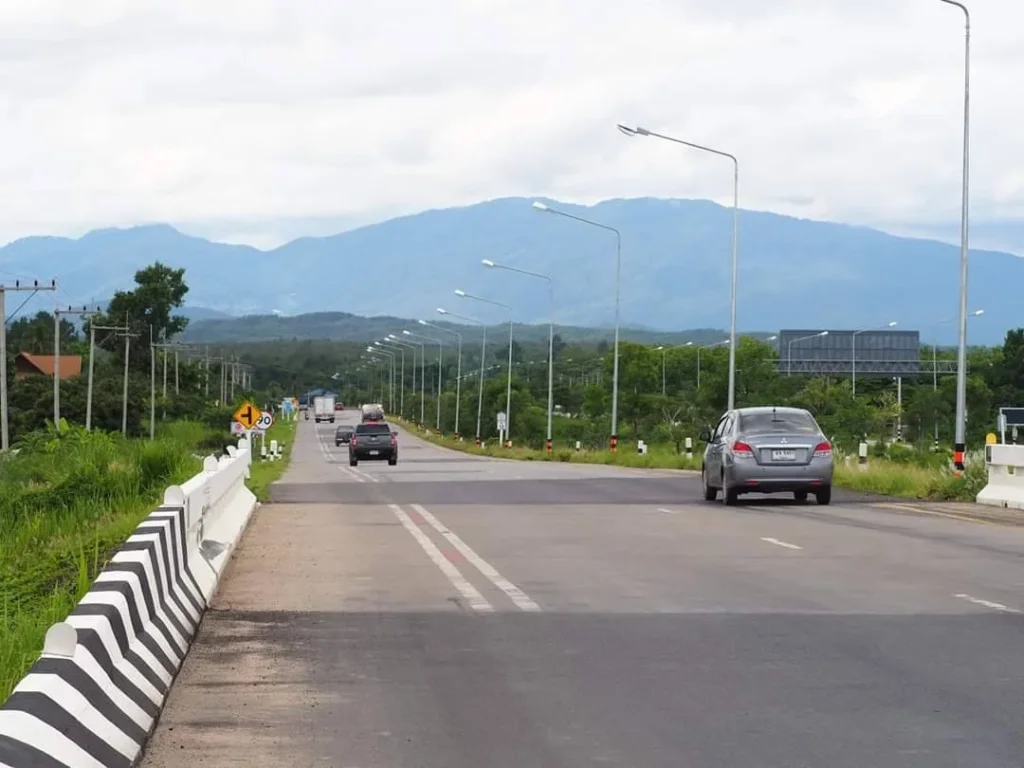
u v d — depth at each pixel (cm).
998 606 1664
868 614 1605
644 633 1481
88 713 883
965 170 3938
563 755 976
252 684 1219
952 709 1115
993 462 3466
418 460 9506
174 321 15538
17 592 1855
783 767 940
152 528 1420
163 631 1284
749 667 1291
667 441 10900
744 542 2459
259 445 11369
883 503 3538
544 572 2027
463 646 1407
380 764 952
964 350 3859
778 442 3416
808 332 14762
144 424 11994
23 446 5366
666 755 973
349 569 2072
